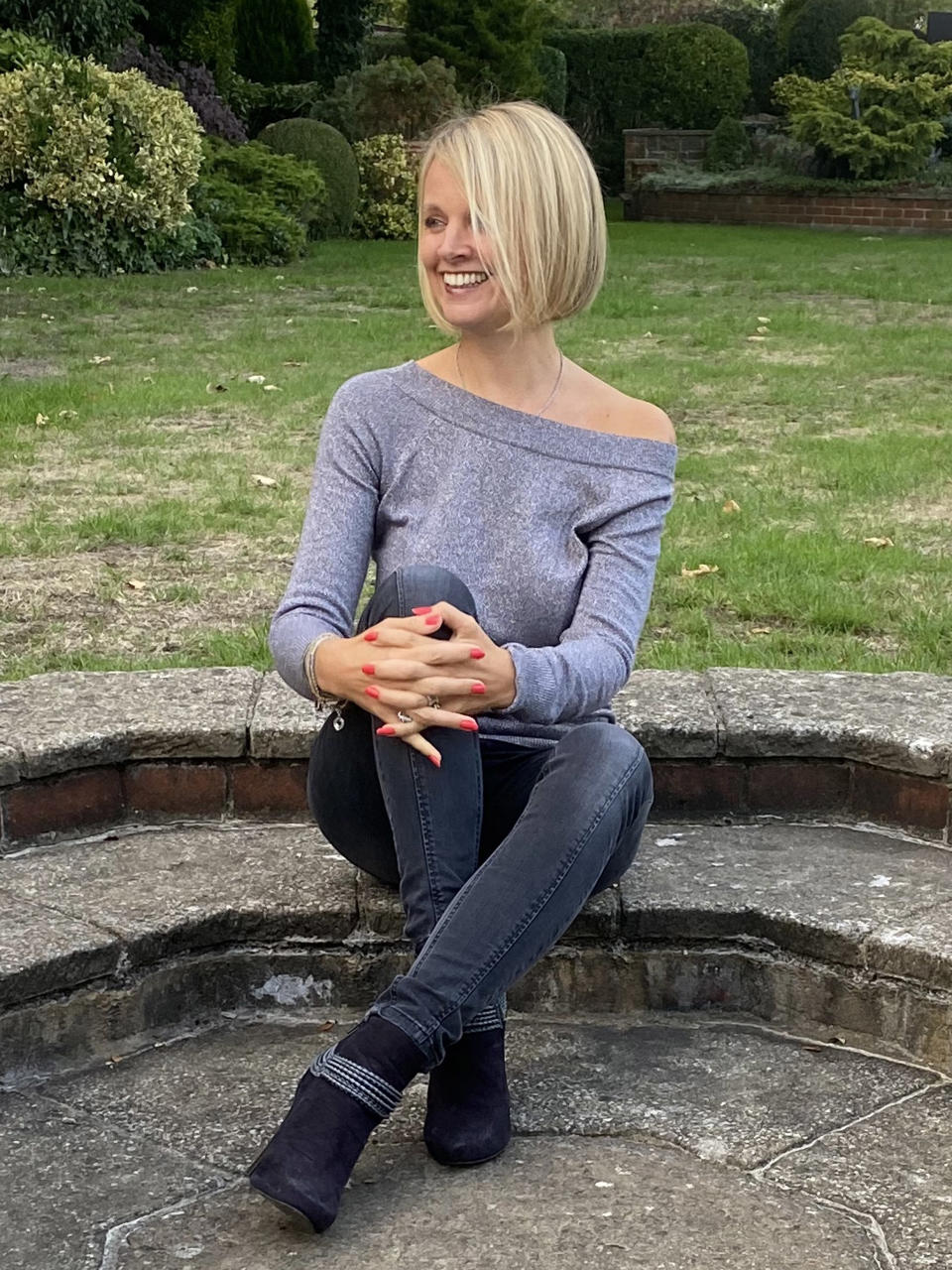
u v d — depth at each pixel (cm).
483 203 212
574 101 2561
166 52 1825
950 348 934
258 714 281
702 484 581
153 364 848
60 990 229
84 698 290
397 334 966
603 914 244
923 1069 231
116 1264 182
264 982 247
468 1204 193
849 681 306
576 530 226
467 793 205
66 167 1306
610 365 864
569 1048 237
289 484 568
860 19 2259
